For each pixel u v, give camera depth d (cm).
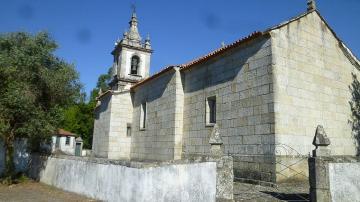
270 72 1165
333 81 1384
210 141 830
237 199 855
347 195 793
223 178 789
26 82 1580
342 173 800
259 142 1166
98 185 1041
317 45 1353
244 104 1261
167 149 1695
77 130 4872
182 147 1627
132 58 3019
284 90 1171
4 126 1498
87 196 1107
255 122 1197
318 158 777
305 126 1211
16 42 1686
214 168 799
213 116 1473
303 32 1305
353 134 1417
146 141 1983
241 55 1315
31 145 1844
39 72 1620
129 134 2247
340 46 1459
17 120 1586
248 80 1258
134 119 2227
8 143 1605
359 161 844
